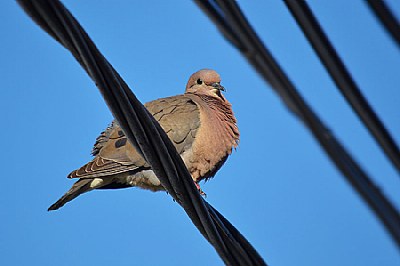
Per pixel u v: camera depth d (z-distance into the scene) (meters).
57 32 5.36
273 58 4.74
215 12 4.67
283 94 4.81
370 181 4.80
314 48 4.71
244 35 4.68
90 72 5.95
